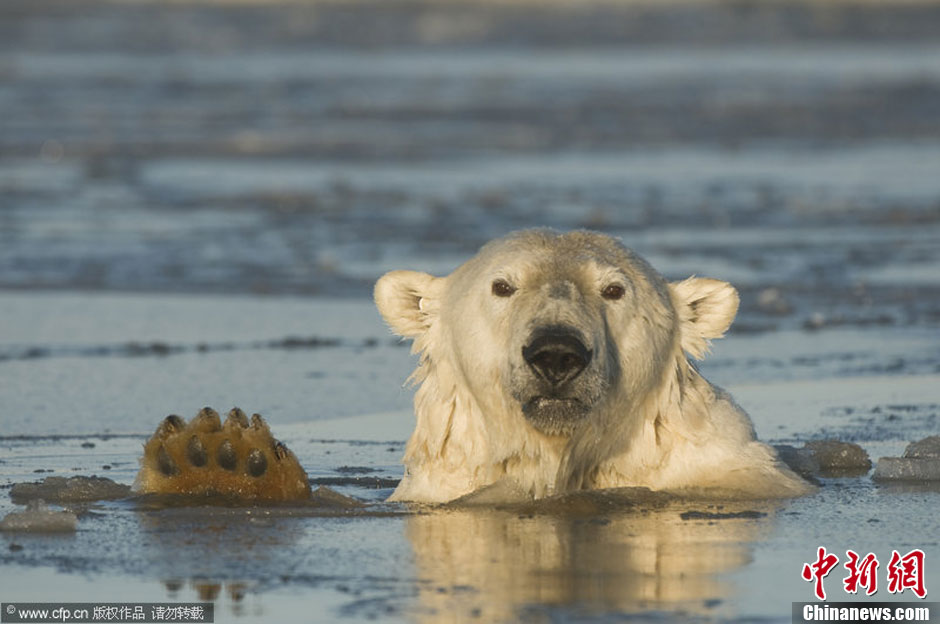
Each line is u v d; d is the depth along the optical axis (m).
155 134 49.22
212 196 35.16
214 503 11.10
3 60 79.94
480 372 10.90
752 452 11.83
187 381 17.28
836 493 11.60
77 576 9.11
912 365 17.97
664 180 37.31
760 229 29.48
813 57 80.94
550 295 10.41
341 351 19.22
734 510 10.86
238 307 22.41
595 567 9.17
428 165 41.44
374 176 38.91
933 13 110.06
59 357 18.72
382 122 52.97
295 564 9.33
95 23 107.69
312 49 91.00
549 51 88.38
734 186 36.06
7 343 19.64
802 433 14.41
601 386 10.26
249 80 69.50
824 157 42.06
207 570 9.22
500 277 10.80
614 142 46.59
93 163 41.97
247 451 11.26
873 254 26.59
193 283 24.33
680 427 11.54
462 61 80.69
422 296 11.84
